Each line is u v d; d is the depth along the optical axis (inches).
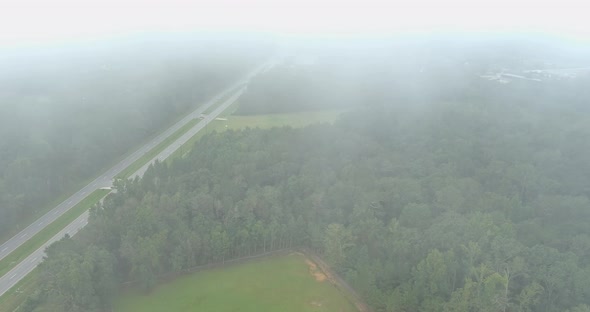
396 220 5959.6
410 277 5128.0
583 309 4205.2
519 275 4768.7
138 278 5556.1
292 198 6688.0
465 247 4955.7
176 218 5944.9
